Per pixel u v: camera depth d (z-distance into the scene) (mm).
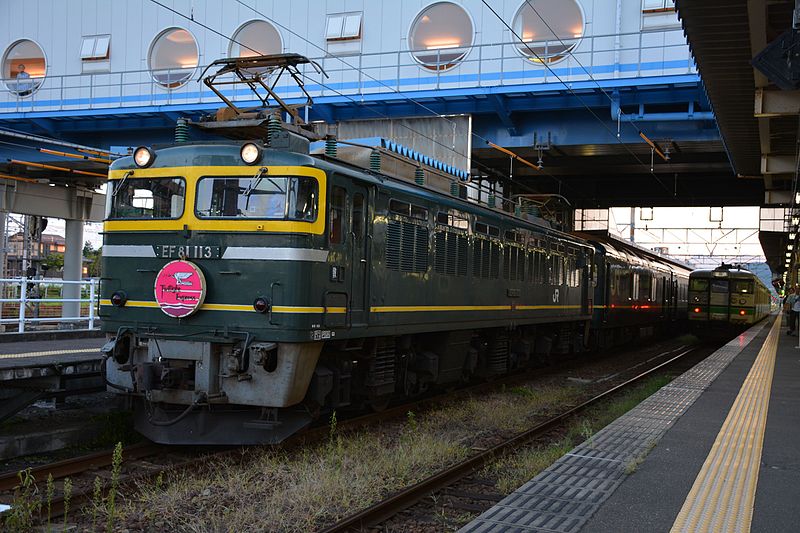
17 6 29828
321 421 10938
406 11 24953
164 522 6555
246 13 26672
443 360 13164
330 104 24312
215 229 8961
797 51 8820
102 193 38562
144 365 8773
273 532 6316
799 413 9930
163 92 27422
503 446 9383
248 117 10227
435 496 7531
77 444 9586
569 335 20438
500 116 23391
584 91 22109
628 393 15375
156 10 27906
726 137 18469
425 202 11875
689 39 12062
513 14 23797
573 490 6062
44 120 27484
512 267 15508
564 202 24203
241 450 8953
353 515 6547
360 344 10391
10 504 6719
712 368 15484
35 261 39594
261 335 8742
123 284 9414
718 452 7480
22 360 10086
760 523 5297
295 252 8758
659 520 5328
